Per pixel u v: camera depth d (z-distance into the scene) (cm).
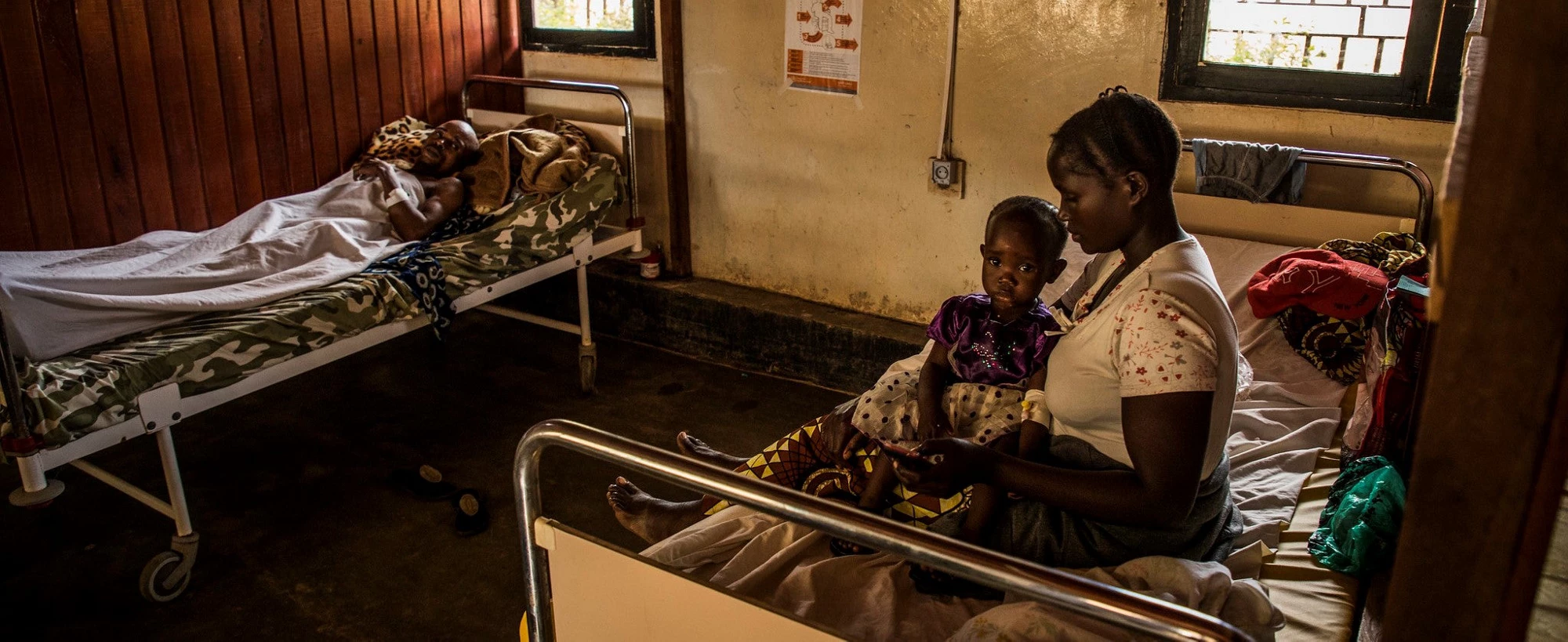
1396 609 85
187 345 267
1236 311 284
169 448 263
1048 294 303
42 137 330
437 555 290
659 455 137
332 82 408
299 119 400
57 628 254
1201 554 164
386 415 378
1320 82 305
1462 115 87
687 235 452
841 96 393
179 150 366
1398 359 214
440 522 306
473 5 454
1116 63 336
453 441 358
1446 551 82
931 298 399
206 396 272
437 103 449
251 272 313
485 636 256
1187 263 140
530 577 154
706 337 435
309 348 297
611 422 377
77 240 344
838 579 170
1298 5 305
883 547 123
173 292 296
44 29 324
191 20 361
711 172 436
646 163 449
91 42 336
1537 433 75
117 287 286
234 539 295
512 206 376
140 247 337
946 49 364
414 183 380
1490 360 76
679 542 182
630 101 443
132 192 356
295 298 301
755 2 400
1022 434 164
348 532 300
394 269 327
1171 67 326
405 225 362
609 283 452
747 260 441
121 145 350
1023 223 164
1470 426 78
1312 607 172
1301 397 260
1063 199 146
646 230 461
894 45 375
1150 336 134
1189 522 157
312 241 332
